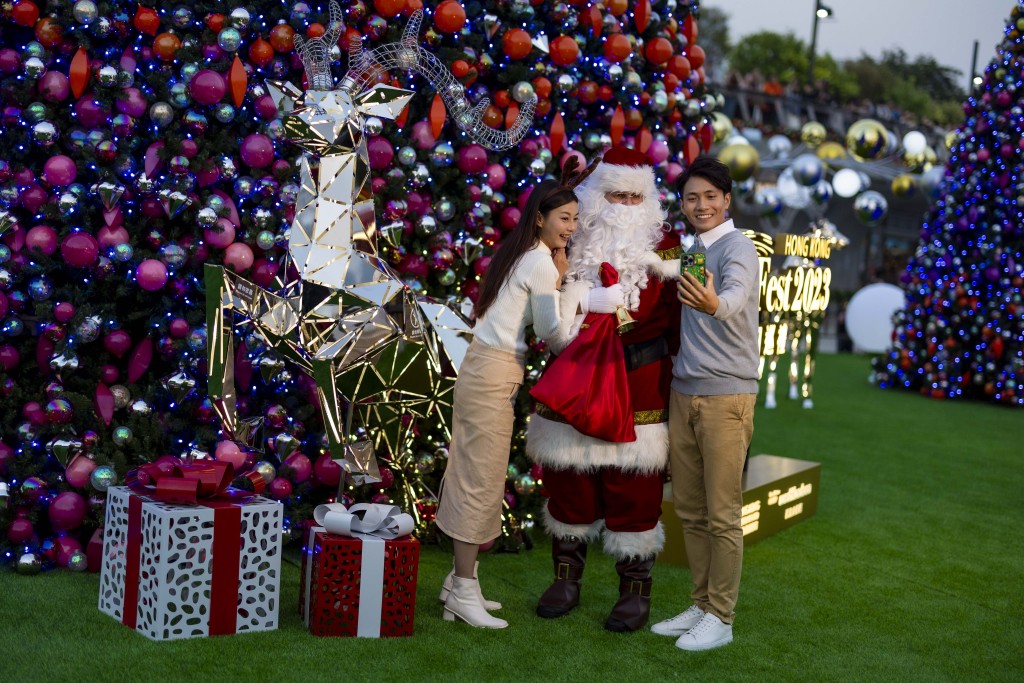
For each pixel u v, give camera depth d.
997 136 10.52
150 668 2.82
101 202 3.66
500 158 4.43
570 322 3.31
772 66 36.31
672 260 3.43
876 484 6.25
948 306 11.02
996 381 10.61
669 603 3.79
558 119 4.48
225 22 3.68
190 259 3.80
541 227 3.35
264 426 3.89
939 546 4.84
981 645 3.50
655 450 3.35
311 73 3.45
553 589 3.57
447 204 4.17
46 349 3.77
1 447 3.64
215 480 3.13
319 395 3.34
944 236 11.08
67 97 3.67
